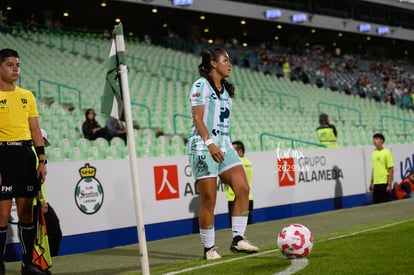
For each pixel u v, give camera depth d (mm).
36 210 8070
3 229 7461
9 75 7387
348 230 10508
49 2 40000
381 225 10773
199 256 9430
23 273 7734
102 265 9055
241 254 8242
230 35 55000
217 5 41969
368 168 17891
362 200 17562
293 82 38844
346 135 24844
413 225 10203
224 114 8320
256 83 35500
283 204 15148
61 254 10750
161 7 41375
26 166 7516
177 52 39062
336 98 37188
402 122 32531
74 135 18297
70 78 26000
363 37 56969
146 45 38531
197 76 33250
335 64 49344
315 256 7453
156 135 20141
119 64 6555
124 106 6441
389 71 54406
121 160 11875
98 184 11445
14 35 30891
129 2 36469
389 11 57656
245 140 19812
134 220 11953
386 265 6527
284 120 27062
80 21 46562
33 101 7723
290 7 47812
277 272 6523
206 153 8125
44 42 31375
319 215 14961
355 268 6457
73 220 11000
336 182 16766
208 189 8148
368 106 36844
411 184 18406
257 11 44438
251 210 14109
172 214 12672
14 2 39281
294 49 49281
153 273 7297
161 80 30562
